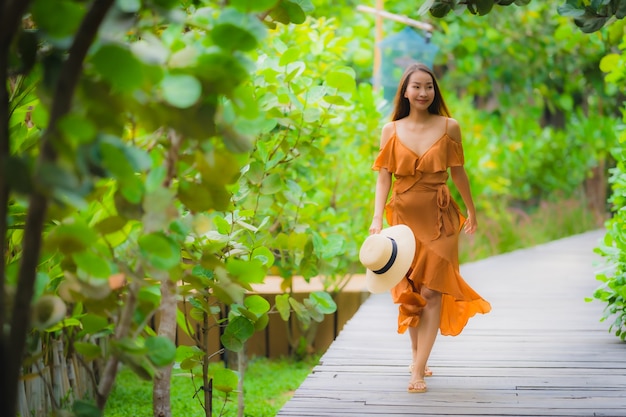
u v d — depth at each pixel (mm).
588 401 4637
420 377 4871
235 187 4172
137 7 2516
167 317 4074
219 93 2520
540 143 16891
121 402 6305
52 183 2145
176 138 2738
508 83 15531
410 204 4824
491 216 14258
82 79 2359
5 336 2414
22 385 4406
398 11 13227
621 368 5406
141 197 2650
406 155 4801
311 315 4387
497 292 8883
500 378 5172
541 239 14891
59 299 2746
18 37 2568
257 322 4102
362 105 8406
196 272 4062
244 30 2521
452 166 4840
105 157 2250
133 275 2703
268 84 4766
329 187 8773
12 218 3250
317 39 7125
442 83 15836
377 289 4781
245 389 6926
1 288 2311
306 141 5230
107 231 2752
